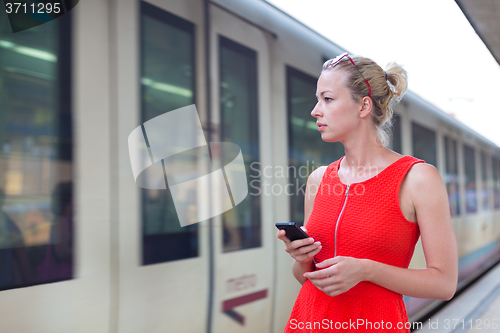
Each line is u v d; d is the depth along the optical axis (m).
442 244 0.86
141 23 1.48
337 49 2.58
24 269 1.10
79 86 1.28
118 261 1.30
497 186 6.57
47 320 1.13
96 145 1.29
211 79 1.72
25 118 1.15
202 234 1.59
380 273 0.86
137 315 1.34
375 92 0.99
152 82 1.49
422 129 3.83
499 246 6.45
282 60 2.12
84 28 1.32
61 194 1.19
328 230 1.00
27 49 1.18
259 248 1.85
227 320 1.67
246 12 1.96
